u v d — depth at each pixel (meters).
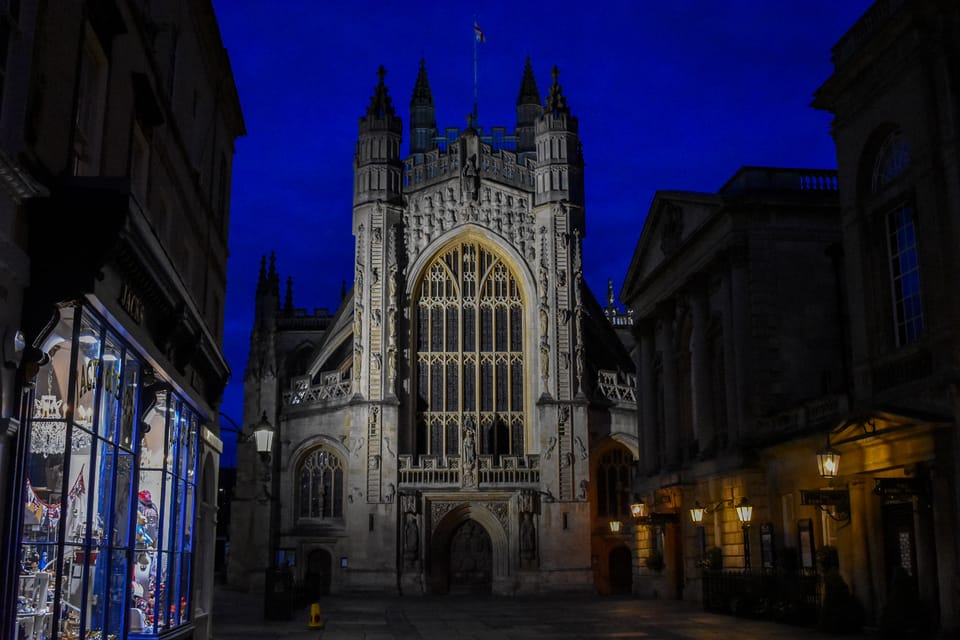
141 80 19.16
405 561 63.25
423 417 67.19
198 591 27.25
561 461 64.81
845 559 31.42
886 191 30.50
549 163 69.25
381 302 66.50
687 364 49.38
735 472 40.53
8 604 12.57
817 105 34.03
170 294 18.94
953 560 25.73
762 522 38.75
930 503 26.81
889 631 26.95
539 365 66.50
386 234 67.38
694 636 30.45
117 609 17.34
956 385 25.98
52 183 13.61
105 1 16.12
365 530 63.47
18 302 13.13
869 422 28.69
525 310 68.69
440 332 68.50
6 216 12.55
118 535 17.39
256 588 64.44
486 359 68.19
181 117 25.02
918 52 28.03
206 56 28.25
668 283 50.59
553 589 62.75
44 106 13.64
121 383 16.80
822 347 40.72
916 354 28.23
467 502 64.50
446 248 69.31
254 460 68.38
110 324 15.50
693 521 45.06
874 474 29.77
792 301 41.06
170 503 21.52
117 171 18.00
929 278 27.45
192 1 25.69
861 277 31.38
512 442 67.12
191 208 26.17
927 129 27.66
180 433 22.41
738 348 40.97
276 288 72.00
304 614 43.66
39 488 13.67
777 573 36.41
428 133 111.94
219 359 26.88
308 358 88.94
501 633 33.16
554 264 67.62
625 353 74.94
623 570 67.12
